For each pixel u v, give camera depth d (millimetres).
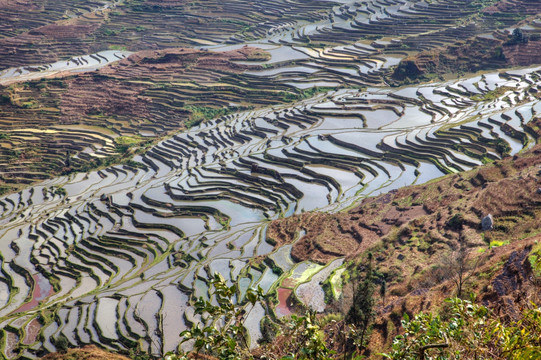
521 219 52688
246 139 116438
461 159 86438
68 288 73500
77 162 124562
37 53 189875
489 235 51500
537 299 9914
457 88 122250
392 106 118125
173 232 84250
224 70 155250
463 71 141125
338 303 47188
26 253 84438
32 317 64562
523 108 100188
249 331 49969
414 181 84125
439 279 43031
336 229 70500
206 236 80000
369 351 32250
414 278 45875
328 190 88812
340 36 174000
